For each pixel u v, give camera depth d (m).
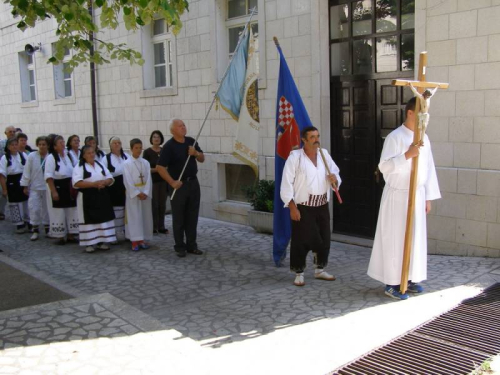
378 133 7.66
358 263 6.82
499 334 4.39
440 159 6.79
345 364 3.93
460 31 6.45
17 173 9.43
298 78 8.36
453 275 5.89
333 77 8.12
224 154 9.78
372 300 5.30
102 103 12.98
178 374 3.79
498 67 6.20
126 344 4.29
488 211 6.40
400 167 5.09
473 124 6.46
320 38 7.98
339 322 4.75
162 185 8.98
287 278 6.27
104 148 13.11
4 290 5.96
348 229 8.20
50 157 8.30
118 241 8.58
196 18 10.05
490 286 5.50
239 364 3.96
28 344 4.30
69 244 8.55
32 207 8.90
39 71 15.38
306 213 5.79
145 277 6.55
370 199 7.86
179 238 7.41
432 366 3.87
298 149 5.98
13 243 8.77
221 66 9.80
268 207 8.53
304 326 4.70
